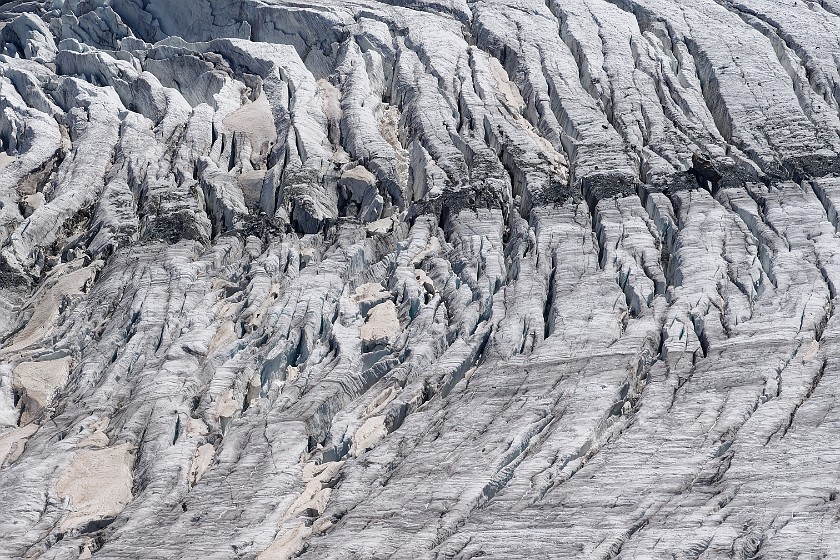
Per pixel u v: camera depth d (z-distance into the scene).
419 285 67.62
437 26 105.38
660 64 96.19
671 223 71.56
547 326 63.47
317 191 80.12
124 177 85.94
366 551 44.59
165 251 73.31
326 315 64.06
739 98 88.81
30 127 94.31
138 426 55.25
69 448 53.94
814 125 84.69
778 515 43.62
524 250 70.69
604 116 88.38
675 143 83.19
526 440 51.75
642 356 57.44
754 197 74.12
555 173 80.75
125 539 47.25
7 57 107.12
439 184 79.44
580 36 101.75
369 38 102.62
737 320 60.06
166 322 64.12
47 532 48.34
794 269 64.31
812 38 98.81
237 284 69.38
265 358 60.41
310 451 54.47
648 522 44.56
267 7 107.50
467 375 59.53
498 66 99.62
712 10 106.62
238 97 97.88
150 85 99.50
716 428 50.78
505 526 45.56
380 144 85.75
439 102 92.06
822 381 53.22
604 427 53.12
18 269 75.38
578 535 44.06
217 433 55.41
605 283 65.62
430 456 51.62
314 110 91.62
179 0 113.06
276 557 45.38
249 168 85.94
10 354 64.25
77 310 67.75
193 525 47.97
